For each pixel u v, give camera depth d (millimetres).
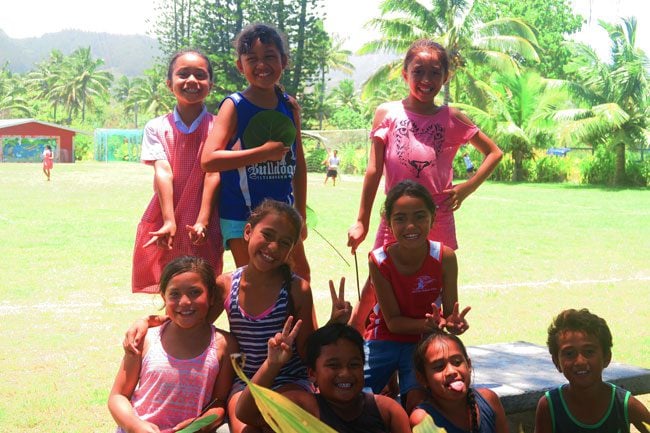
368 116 82938
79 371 6008
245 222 3947
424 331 3398
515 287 9930
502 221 18672
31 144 61906
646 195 28594
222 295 3465
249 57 3912
